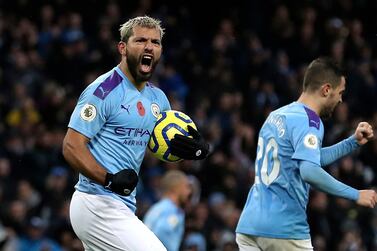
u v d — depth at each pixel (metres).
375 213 52.78
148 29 22.17
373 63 66.44
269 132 24.41
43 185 48.34
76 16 56.88
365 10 67.75
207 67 61.78
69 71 55.19
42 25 58.19
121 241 22.02
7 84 53.81
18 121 52.19
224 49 60.84
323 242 49.44
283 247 23.83
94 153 22.06
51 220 46.06
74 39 55.72
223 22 61.97
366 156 57.22
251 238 24.41
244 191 52.38
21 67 54.56
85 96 21.94
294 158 23.30
